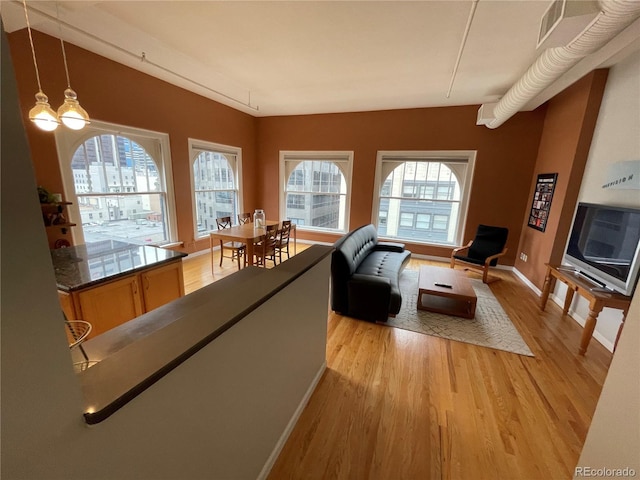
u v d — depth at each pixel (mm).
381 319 2834
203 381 875
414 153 5016
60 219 2871
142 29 2527
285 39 2656
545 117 4195
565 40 1841
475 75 3389
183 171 4426
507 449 1535
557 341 2592
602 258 2467
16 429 445
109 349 1091
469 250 4574
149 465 716
